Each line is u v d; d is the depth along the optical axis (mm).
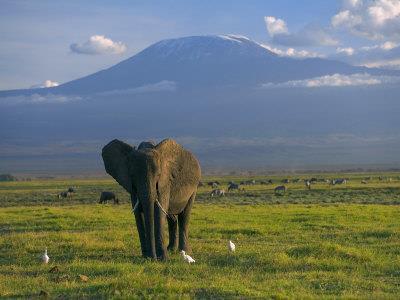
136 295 13727
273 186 104250
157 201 19922
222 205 55875
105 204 63656
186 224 22438
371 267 18562
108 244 22984
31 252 22266
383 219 35125
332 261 18922
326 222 33031
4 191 104500
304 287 15414
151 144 21516
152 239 19500
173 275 16734
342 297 13812
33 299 13656
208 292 14375
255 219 34906
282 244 24375
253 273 17453
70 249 22562
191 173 21703
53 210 42281
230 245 21000
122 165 20438
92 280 16141
